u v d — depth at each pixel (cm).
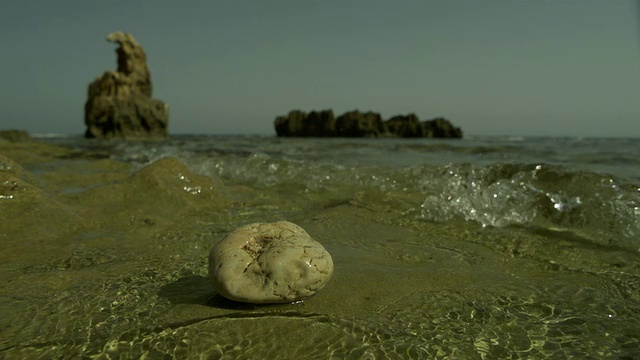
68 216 384
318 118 3728
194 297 229
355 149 1379
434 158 980
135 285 246
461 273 271
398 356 172
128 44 3153
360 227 392
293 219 423
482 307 219
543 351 177
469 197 454
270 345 180
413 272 272
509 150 1262
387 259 300
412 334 190
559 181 452
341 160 934
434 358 171
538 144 1783
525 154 1085
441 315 210
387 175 627
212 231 375
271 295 209
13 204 369
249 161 785
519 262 294
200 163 795
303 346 179
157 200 467
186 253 310
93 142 2112
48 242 329
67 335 187
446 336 189
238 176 709
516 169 516
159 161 538
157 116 3059
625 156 984
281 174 700
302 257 217
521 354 174
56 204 397
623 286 246
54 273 264
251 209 470
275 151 1270
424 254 312
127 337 186
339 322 200
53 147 1346
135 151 1284
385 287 245
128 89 3058
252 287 210
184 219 420
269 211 461
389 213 440
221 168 761
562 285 249
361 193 534
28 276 259
